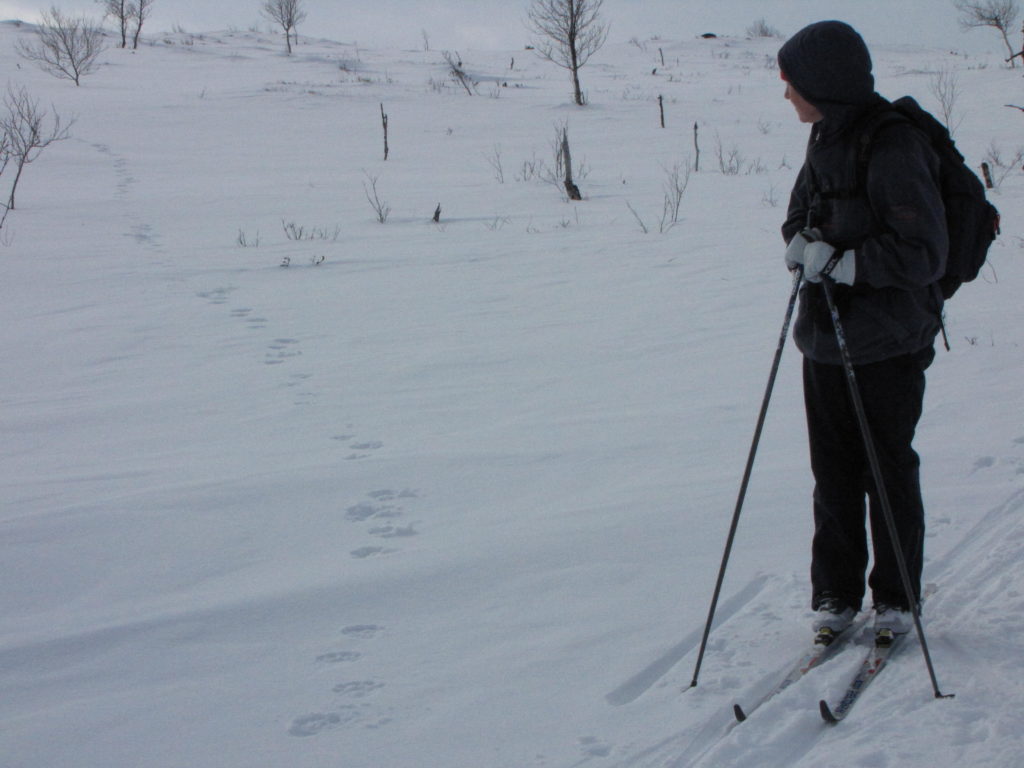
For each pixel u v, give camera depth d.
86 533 3.70
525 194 16.69
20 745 2.34
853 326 2.52
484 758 2.20
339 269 10.46
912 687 2.35
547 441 4.80
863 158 2.45
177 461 4.70
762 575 3.14
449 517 3.85
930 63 45.16
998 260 9.12
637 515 3.70
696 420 5.02
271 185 17.88
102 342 7.46
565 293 8.92
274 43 59.03
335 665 2.70
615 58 56.69
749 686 2.45
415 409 5.56
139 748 2.31
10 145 21.36
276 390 6.08
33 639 2.87
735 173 18.86
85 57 39.69
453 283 9.59
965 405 4.87
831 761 2.06
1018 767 1.96
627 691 2.49
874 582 2.63
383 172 19.83
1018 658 2.42
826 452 2.70
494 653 2.72
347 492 4.16
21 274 10.21
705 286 8.91
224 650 2.81
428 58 51.59
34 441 5.14
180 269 10.49
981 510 3.48
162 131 25.61
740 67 49.97
